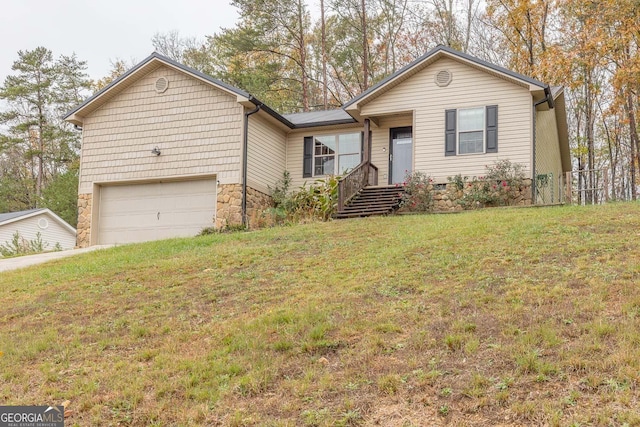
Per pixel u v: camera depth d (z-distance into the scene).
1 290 10.14
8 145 41.31
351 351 5.87
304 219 16.97
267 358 5.89
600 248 8.79
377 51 33.12
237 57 33.44
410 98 18.19
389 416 4.66
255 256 10.91
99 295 9.10
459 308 6.77
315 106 33.00
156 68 19.23
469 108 17.50
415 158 17.83
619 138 31.80
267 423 4.69
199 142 18.47
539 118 18.25
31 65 42.31
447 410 4.64
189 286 9.18
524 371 5.02
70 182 33.03
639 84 24.23
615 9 23.48
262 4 31.62
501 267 8.32
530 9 26.72
